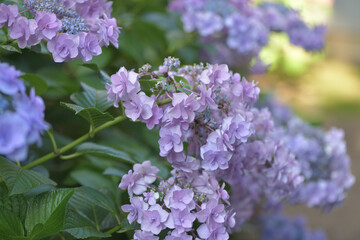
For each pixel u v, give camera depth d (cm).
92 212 67
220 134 57
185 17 114
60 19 59
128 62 98
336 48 473
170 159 57
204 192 59
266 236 124
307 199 94
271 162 67
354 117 336
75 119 84
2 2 62
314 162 94
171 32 120
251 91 61
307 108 344
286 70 384
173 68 63
